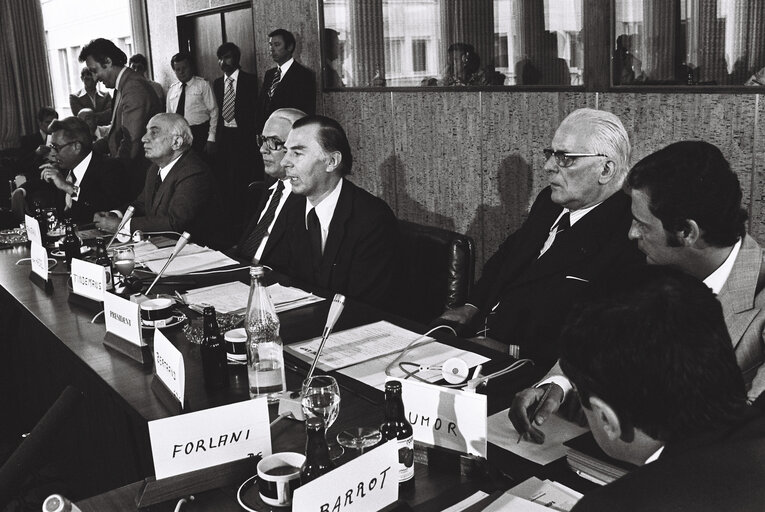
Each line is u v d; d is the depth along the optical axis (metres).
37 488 2.76
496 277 2.63
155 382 1.79
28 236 3.29
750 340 1.59
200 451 1.30
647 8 3.48
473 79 4.47
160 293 2.53
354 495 1.14
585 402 0.97
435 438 1.37
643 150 3.62
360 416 1.56
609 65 3.68
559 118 3.98
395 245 2.75
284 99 5.86
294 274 2.88
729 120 3.26
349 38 5.45
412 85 4.94
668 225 1.62
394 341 2.01
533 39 4.05
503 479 1.31
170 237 3.50
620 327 0.89
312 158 2.71
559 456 1.38
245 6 6.89
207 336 1.73
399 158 5.16
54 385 2.81
